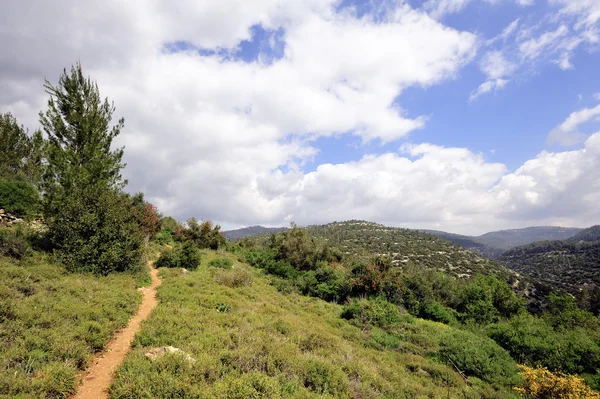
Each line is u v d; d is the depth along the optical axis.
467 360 13.65
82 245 14.60
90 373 7.29
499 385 12.21
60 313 8.91
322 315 19.28
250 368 7.78
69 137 17.09
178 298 13.46
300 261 35.78
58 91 16.86
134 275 15.89
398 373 11.27
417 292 26.69
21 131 27.14
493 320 29.67
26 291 10.03
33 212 15.86
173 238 33.56
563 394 10.61
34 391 5.71
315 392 7.49
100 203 15.92
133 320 10.88
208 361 7.54
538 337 17.19
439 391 10.55
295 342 10.85
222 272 21.31
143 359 7.54
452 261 81.50
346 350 11.47
